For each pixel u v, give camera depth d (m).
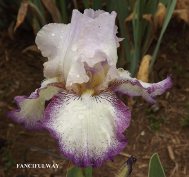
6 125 0.34
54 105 0.15
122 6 0.32
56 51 0.16
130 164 0.16
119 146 0.13
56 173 0.29
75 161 0.13
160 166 0.16
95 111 0.14
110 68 0.15
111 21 0.15
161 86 0.17
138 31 0.31
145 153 0.31
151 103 0.19
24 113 0.16
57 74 0.17
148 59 0.29
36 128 0.17
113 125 0.14
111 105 0.15
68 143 0.13
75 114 0.14
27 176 0.27
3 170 0.29
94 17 0.16
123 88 0.18
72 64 0.15
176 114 0.36
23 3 0.30
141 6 0.29
